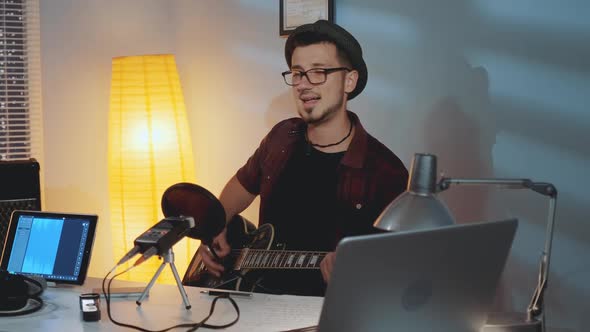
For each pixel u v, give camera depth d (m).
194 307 2.30
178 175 3.55
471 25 2.87
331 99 2.86
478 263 1.60
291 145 3.03
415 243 1.46
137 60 3.51
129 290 2.44
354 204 2.88
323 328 1.46
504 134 2.80
